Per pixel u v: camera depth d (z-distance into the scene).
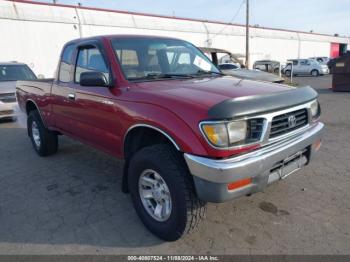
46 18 19.34
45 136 5.21
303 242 2.83
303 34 45.44
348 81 13.83
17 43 18.23
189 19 28.91
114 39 3.63
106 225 3.21
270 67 22.03
